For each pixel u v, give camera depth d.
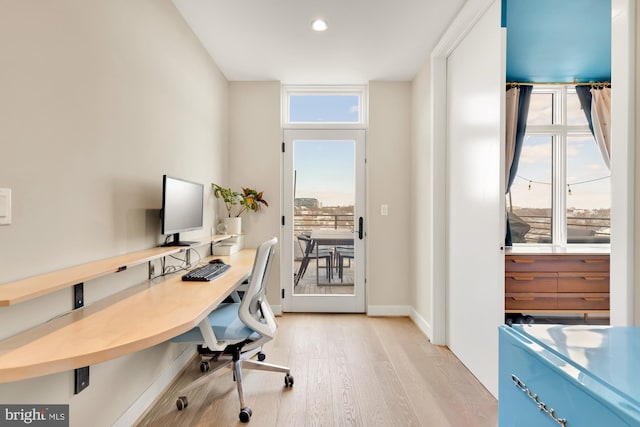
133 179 1.70
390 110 3.49
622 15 1.16
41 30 1.13
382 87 3.48
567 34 2.31
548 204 3.04
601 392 0.64
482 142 2.10
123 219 1.61
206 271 1.98
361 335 2.95
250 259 2.64
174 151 2.18
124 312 1.27
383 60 3.01
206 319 1.67
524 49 2.48
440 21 2.39
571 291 2.47
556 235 3.02
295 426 1.69
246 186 3.50
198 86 2.61
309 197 3.62
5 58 1.01
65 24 1.24
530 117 3.06
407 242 3.51
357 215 3.61
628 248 1.16
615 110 1.20
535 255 2.47
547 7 2.01
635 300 1.15
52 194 1.19
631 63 1.14
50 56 1.17
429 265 2.88
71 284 1.05
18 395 1.08
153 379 1.91
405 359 2.47
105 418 1.49
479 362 2.14
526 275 2.47
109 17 1.49
